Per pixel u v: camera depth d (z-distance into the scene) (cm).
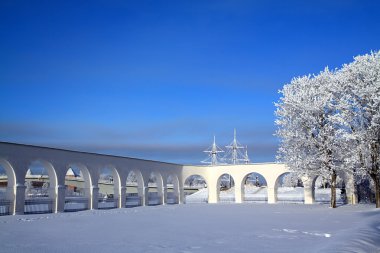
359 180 3912
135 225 2038
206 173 5022
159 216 2656
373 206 3581
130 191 6631
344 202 4331
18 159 2875
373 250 1155
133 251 1215
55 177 3181
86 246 1312
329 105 3556
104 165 3712
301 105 3634
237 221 2266
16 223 2134
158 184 4516
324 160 3488
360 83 3372
